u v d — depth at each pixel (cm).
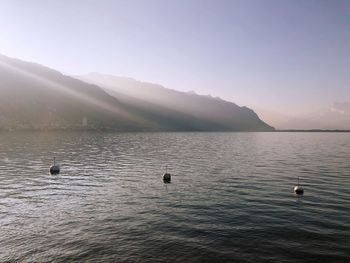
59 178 5112
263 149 12281
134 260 2078
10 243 2350
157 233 2572
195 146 13862
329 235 2548
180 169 6262
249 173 5756
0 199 3678
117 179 5066
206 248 2278
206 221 2888
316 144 16550
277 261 2086
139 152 10056
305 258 2134
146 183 4734
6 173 5525
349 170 6156
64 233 2559
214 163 7294
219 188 4372
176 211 3209
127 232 2591
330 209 3309
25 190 4181
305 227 2734
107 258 2108
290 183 4756
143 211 3206
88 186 4488
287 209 3303
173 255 2159
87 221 2872
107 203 3522
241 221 2892
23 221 2858
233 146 14238
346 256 2164
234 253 2200
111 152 9831
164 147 12744
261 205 3456
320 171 6016
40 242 2370
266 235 2541
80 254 2169
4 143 12575
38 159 7538
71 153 9175
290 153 10312
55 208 3300
